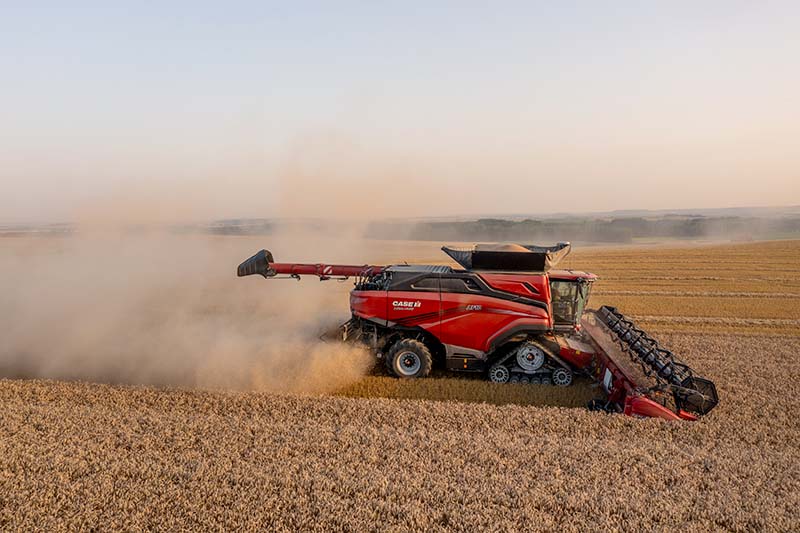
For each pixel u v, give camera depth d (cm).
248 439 703
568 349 985
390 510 542
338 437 709
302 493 571
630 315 1711
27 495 556
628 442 720
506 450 682
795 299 2031
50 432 709
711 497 579
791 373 1063
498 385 991
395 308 1014
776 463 670
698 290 2252
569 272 1077
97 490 569
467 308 989
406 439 707
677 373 861
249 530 507
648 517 541
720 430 770
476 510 546
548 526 521
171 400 854
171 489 573
